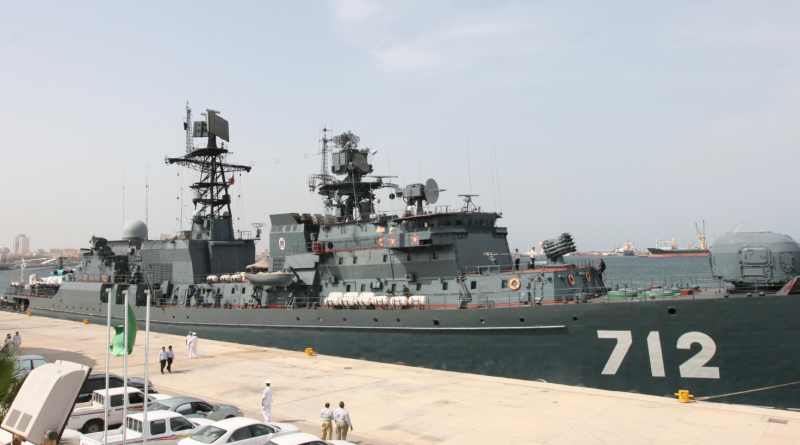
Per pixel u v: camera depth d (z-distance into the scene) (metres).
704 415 18.19
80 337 38.41
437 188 30.12
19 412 11.48
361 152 37.75
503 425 17.91
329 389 23.11
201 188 44.09
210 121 43.22
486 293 26.62
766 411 18.25
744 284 21.73
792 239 21.20
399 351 27.59
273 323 32.66
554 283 25.08
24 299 56.00
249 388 23.66
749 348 19.98
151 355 31.34
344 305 30.00
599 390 21.56
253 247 45.16
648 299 22.70
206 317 36.31
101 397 17.80
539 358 23.80
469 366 25.50
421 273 29.03
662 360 21.34
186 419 16.09
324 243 33.03
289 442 13.29
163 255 42.25
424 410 19.81
